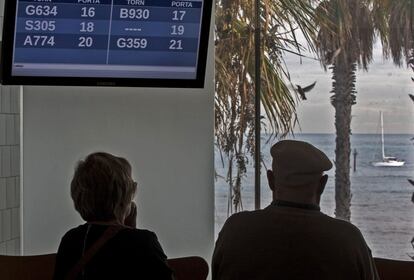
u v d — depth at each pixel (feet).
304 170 6.71
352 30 15.31
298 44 15.03
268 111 14.79
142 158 12.47
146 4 11.15
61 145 12.27
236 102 14.80
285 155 6.81
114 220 6.93
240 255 6.71
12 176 12.01
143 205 12.48
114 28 11.14
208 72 12.63
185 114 12.59
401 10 15.47
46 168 12.25
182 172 12.60
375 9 15.58
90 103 12.32
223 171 14.70
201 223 12.66
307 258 6.49
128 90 12.41
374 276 6.66
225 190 14.70
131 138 12.44
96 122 12.35
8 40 10.78
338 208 15.31
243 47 14.84
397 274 9.46
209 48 12.62
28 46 10.89
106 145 12.38
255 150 14.67
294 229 6.60
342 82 15.12
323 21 15.14
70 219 12.26
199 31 11.38
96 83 11.27
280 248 6.58
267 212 6.79
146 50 11.29
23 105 12.16
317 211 6.73
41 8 10.82
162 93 12.50
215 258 6.97
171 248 12.59
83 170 6.91
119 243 6.69
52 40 10.98
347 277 6.48
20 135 12.17
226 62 14.85
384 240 15.31
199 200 12.66
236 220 6.90
